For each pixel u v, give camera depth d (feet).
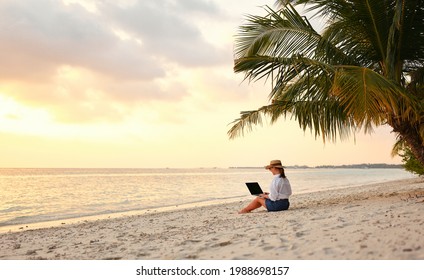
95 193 96.37
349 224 16.24
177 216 32.65
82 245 18.51
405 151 59.93
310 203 33.78
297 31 25.95
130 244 17.12
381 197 32.78
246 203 45.44
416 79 27.35
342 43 26.76
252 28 25.94
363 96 19.27
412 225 14.02
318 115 26.61
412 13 23.99
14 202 70.59
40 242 21.12
